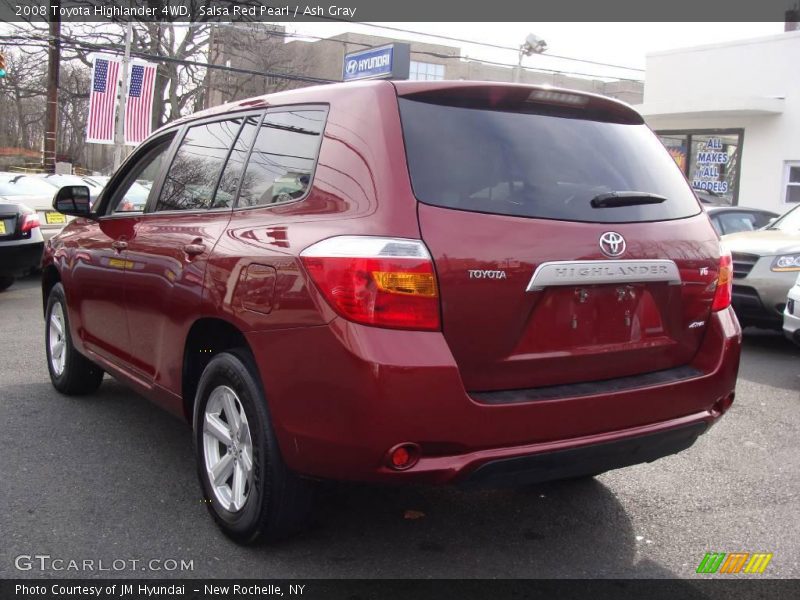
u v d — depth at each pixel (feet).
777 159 61.57
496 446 9.18
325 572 10.39
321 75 167.43
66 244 17.42
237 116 12.79
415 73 167.43
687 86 67.56
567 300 9.80
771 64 61.62
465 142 9.85
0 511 11.93
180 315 12.00
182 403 12.41
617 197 10.27
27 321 28.09
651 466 14.79
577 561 10.93
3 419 16.47
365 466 8.98
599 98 11.01
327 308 9.05
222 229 11.51
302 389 9.34
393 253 8.82
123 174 16.29
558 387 9.86
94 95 80.07
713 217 35.81
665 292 10.61
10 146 193.26
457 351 9.11
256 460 10.25
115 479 13.32
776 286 24.29
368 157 9.58
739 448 15.89
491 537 11.62
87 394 18.39
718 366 10.98
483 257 9.14
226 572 10.28
